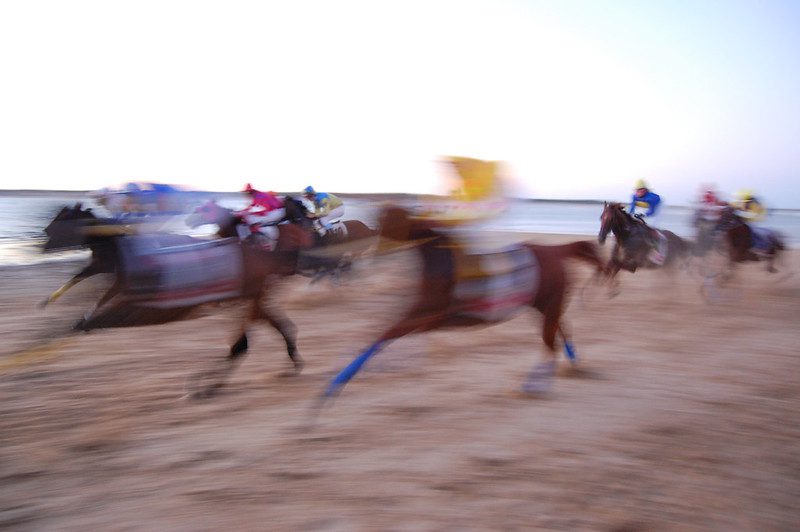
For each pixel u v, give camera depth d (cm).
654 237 1195
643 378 704
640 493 425
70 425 547
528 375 715
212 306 644
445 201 545
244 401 618
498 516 394
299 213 1085
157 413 581
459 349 835
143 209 623
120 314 600
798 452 492
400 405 607
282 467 465
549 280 620
